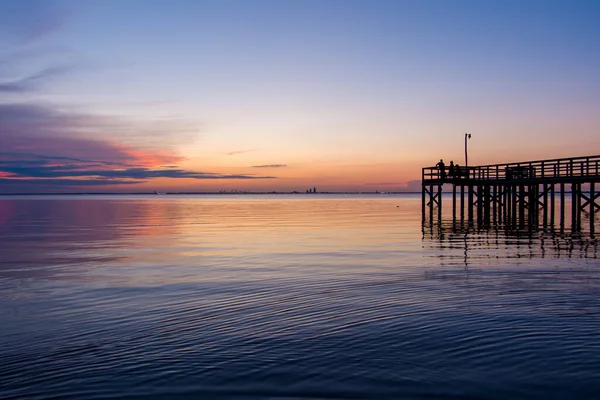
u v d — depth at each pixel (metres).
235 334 9.52
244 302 12.09
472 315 10.41
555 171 31.41
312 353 8.42
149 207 93.12
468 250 21.11
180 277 15.72
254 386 7.24
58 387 7.33
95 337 9.54
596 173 28.06
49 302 12.45
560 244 22.84
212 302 12.17
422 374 7.51
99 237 29.86
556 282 13.78
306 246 24.02
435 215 52.53
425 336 9.13
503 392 6.91
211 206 99.25
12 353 8.72
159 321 10.55
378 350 8.49
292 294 12.86
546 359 7.93
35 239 28.66
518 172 35.88
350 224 39.69
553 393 6.86
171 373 7.73
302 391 7.06
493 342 8.73
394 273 15.70
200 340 9.21
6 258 20.42
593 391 6.88
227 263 18.59
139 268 17.64
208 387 7.24
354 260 18.81
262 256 20.47
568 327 9.46
